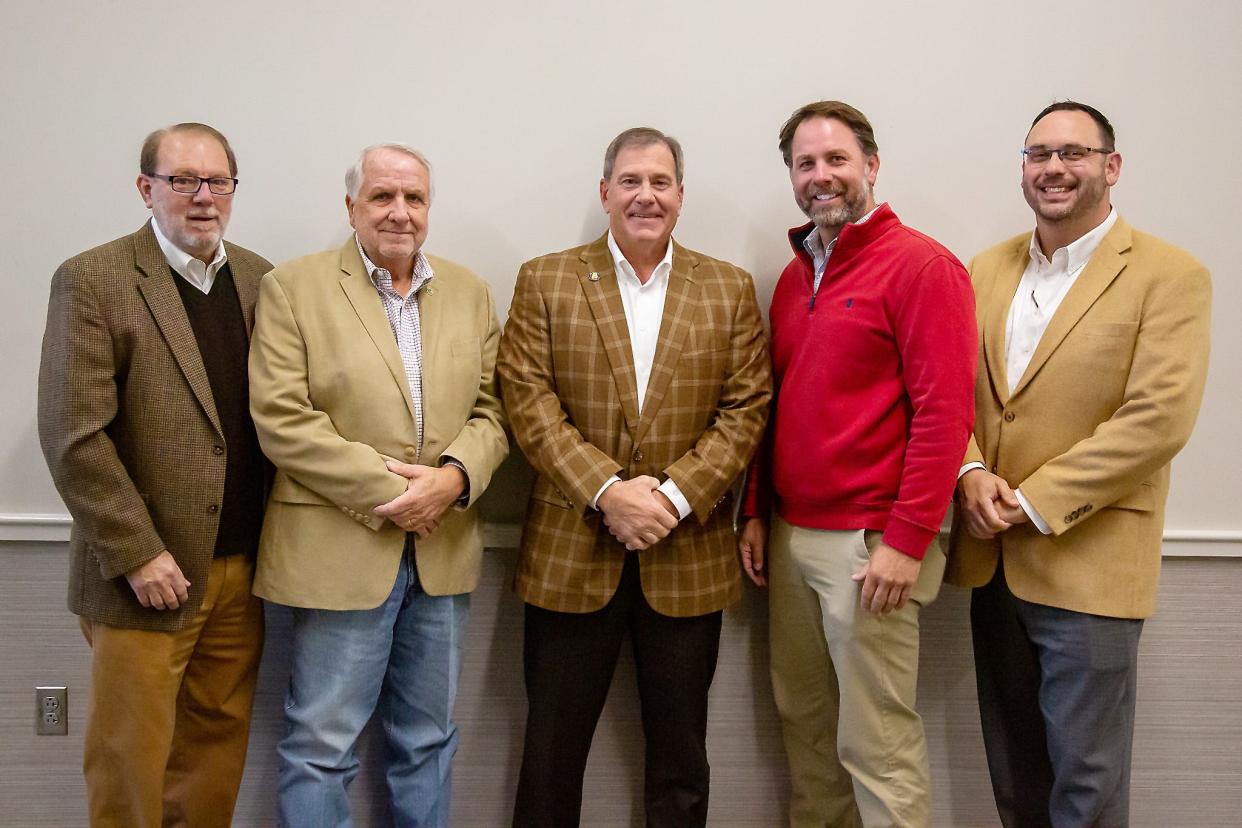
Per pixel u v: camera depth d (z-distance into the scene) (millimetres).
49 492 1995
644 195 1714
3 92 1930
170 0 1940
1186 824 2133
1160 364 1631
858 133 1739
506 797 2104
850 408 1709
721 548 1808
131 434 1618
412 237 1688
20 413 1979
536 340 1786
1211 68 2074
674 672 1800
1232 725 2119
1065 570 1697
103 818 1673
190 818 1833
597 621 1791
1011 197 2090
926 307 1626
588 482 1682
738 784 2117
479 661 2080
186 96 1962
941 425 1608
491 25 1995
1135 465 1625
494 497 2055
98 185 1961
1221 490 2121
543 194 2029
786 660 1906
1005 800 1883
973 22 2055
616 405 1746
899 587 1652
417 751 1805
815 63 2045
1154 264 1683
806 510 1781
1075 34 2062
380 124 1996
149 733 1649
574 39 2010
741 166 2055
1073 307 1713
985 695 1908
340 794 1726
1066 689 1721
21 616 2004
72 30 1931
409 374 1732
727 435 1753
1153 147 2084
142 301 1613
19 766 2029
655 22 2020
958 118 2070
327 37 1973
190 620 1653
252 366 1695
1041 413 1725
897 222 1740
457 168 2014
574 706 1801
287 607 2027
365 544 1676
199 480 1638
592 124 2025
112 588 1617
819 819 1970
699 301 1791
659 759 1836
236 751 1844
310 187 1995
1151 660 2125
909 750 1761
